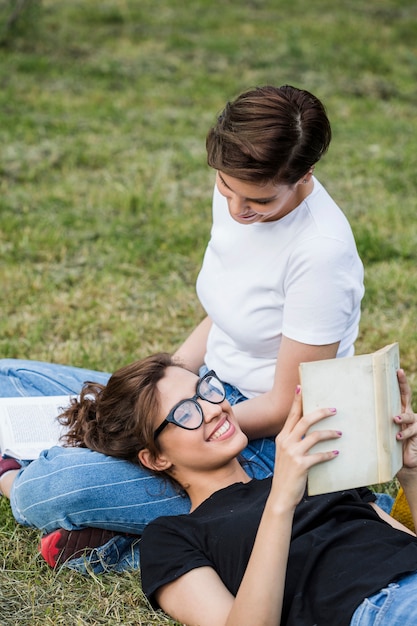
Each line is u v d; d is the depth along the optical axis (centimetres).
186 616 311
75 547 367
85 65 1253
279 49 1381
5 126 995
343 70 1304
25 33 1348
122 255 711
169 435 352
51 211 795
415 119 1127
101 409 371
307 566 308
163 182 871
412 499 332
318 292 351
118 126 1035
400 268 700
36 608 343
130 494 365
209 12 1612
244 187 321
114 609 344
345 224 360
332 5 1709
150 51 1353
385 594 293
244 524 322
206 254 394
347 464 297
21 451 398
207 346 412
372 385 297
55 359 552
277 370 367
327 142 327
